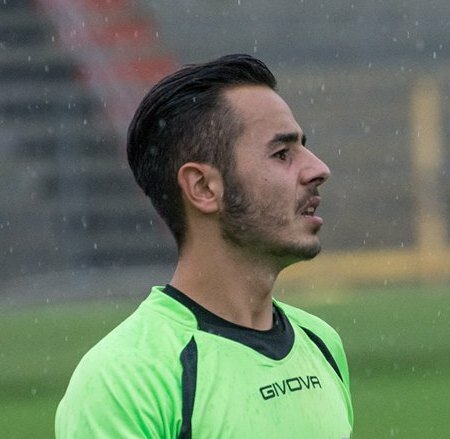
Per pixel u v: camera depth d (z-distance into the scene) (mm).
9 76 95312
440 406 38656
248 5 103438
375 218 97062
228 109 9008
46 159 93312
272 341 9234
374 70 101625
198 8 102688
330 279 93062
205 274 9141
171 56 100312
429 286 90688
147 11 101500
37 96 94812
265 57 102250
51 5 97750
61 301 85688
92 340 59500
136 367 8633
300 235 9086
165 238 92750
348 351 53062
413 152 99250
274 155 9070
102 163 93812
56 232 91312
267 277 9188
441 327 59938
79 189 92688
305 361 9422
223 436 8609
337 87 100812
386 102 100375
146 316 9039
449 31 102625
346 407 9844
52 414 39312
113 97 96000
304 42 102438
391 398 40688
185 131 9055
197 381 8703
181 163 9086
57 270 90312
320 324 10062
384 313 66375
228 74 9102
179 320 9008
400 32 102250
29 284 88000
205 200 9055
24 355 54250
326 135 99625
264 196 8984
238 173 8984
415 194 98188
